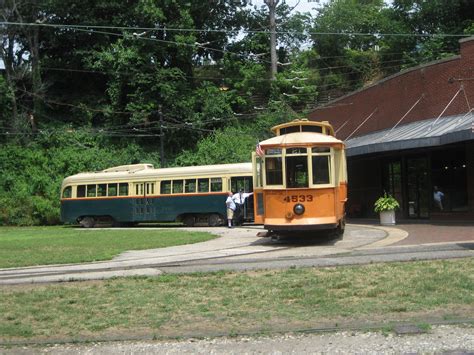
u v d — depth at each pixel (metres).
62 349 6.93
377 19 64.25
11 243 21.78
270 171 17.77
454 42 53.50
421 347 6.44
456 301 8.38
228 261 13.88
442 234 18.94
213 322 7.90
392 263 11.95
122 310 8.77
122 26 50.66
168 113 49.78
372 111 31.66
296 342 6.81
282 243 18.45
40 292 10.48
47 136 48.91
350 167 33.88
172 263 14.14
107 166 45.69
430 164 27.61
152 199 33.22
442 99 26.20
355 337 6.88
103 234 26.00
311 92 53.81
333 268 11.76
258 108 51.81
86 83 55.44
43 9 51.00
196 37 54.56
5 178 44.91
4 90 49.84
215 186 31.73
